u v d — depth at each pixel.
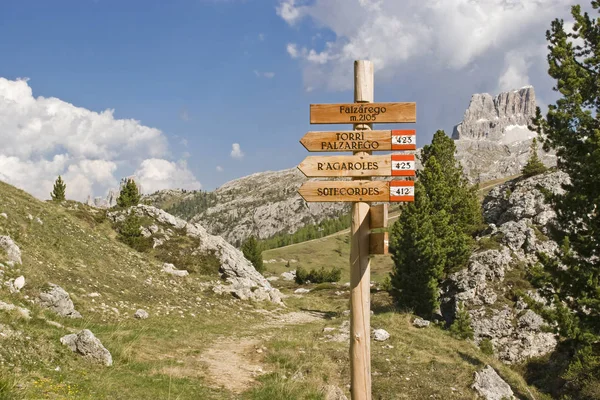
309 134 8.08
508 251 50.22
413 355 21.73
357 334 7.81
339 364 18.59
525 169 67.88
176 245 47.88
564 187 24.52
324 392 14.27
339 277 99.50
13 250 19.64
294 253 162.00
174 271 35.91
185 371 14.34
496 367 23.88
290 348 20.09
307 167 8.06
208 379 14.12
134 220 47.91
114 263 30.59
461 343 26.81
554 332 23.75
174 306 27.56
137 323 21.36
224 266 45.84
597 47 24.06
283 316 34.06
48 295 17.67
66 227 31.19
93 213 51.50
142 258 35.88
